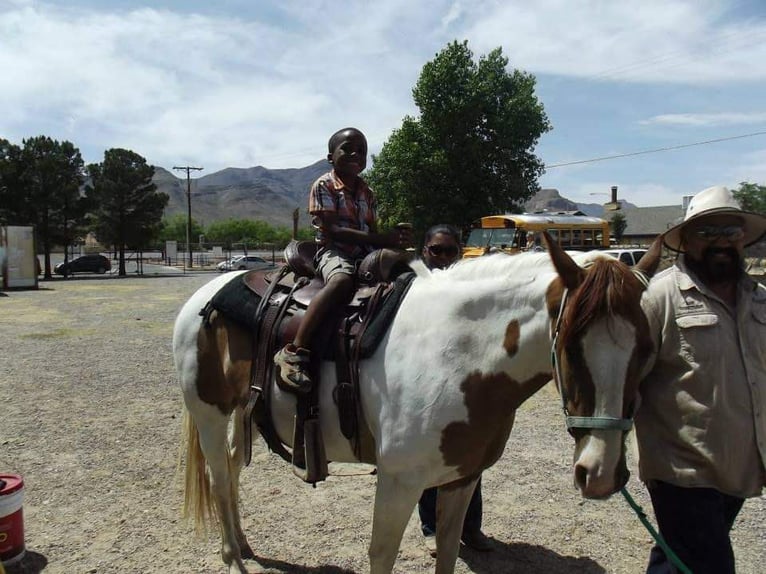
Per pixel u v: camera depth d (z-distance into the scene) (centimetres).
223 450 347
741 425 229
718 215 232
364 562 358
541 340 245
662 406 240
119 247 4259
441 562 285
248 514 421
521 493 458
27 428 616
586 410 212
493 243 1942
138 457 533
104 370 914
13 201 3553
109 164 4044
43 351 1077
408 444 257
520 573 348
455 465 260
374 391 269
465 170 2661
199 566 355
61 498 446
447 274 280
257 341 310
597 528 402
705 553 232
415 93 2667
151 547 376
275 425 307
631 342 210
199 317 348
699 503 234
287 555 366
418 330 266
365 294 288
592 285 214
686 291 236
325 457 288
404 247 312
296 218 2114
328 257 299
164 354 1052
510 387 253
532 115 2648
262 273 348
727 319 233
